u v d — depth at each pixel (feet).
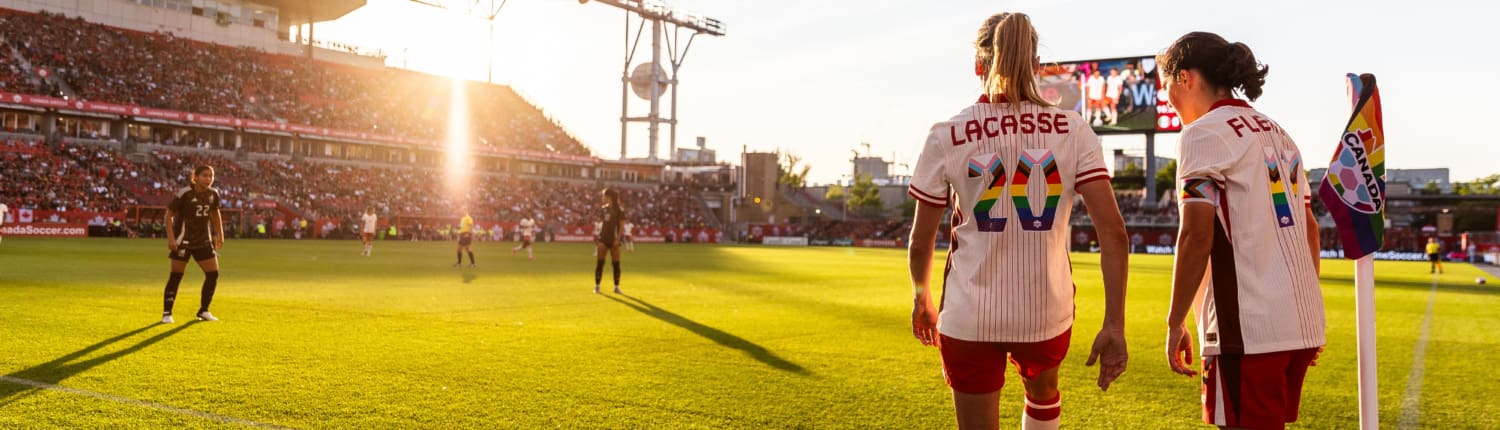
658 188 247.29
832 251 147.43
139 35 183.01
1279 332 8.40
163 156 161.89
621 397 17.13
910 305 39.73
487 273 59.47
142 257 66.13
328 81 207.82
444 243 152.35
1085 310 39.63
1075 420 15.99
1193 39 9.20
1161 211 213.87
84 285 39.83
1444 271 103.55
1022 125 8.53
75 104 146.41
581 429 14.53
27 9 176.55
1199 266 8.36
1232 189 8.55
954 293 8.84
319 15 229.04
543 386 18.07
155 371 18.61
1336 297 51.55
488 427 14.51
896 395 17.84
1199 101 9.21
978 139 8.61
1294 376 8.84
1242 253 8.49
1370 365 8.95
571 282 51.19
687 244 197.88
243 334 24.86
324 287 43.09
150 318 28.07
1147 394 18.44
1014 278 8.50
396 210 182.91
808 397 17.51
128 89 167.73
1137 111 157.28
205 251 27.76
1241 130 8.62
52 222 128.36
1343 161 9.23
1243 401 8.48
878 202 320.91
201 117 161.07
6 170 138.00
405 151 199.82
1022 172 8.49
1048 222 8.48
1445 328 33.55
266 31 215.92
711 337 26.48
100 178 148.77
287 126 171.53
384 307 33.63
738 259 95.81
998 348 8.72
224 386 17.24
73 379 17.48
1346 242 9.16
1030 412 9.57
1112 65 157.99
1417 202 218.18
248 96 187.21
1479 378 21.26
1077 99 160.86
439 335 25.57
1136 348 26.09
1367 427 8.94
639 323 29.89
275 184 171.73
